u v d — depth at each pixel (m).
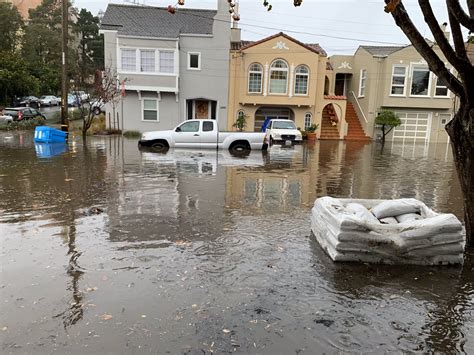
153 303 3.83
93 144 20.25
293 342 3.28
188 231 6.16
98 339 3.24
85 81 31.98
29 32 58.50
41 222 6.50
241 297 4.00
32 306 3.73
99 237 5.77
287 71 29.20
